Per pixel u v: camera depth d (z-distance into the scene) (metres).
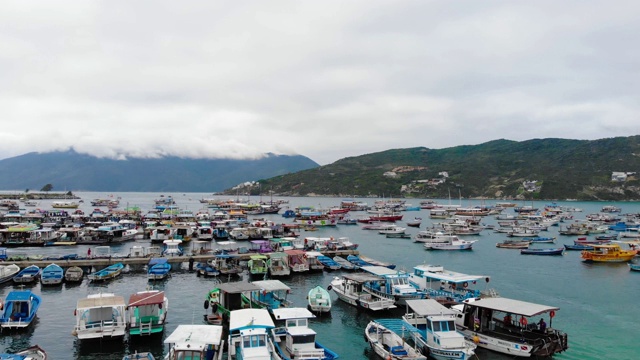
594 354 49.00
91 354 46.03
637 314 64.56
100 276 78.50
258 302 57.53
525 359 45.25
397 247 138.00
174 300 67.19
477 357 45.88
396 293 62.47
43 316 58.78
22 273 78.25
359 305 62.97
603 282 86.75
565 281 87.69
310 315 47.09
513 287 82.12
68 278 77.69
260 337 41.25
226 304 56.22
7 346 47.97
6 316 52.44
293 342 43.50
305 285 78.44
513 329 48.75
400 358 42.41
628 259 111.25
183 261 94.19
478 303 49.09
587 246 129.25
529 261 112.56
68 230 134.12
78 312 47.75
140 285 76.88
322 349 43.62
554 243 148.50
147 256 97.50
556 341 45.47
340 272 90.00
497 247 137.50
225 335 51.72
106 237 131.12
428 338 45.50
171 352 40.38
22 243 124.38
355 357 47.12
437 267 73.19
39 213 193.75
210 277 83.56
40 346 48.06
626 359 47.72
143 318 49.75
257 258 86.25
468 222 194.88
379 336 48.56
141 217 196.50
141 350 47.06
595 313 64.94
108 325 47.84
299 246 114.81
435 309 47.22
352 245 120.88
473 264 108.00
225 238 144.75
